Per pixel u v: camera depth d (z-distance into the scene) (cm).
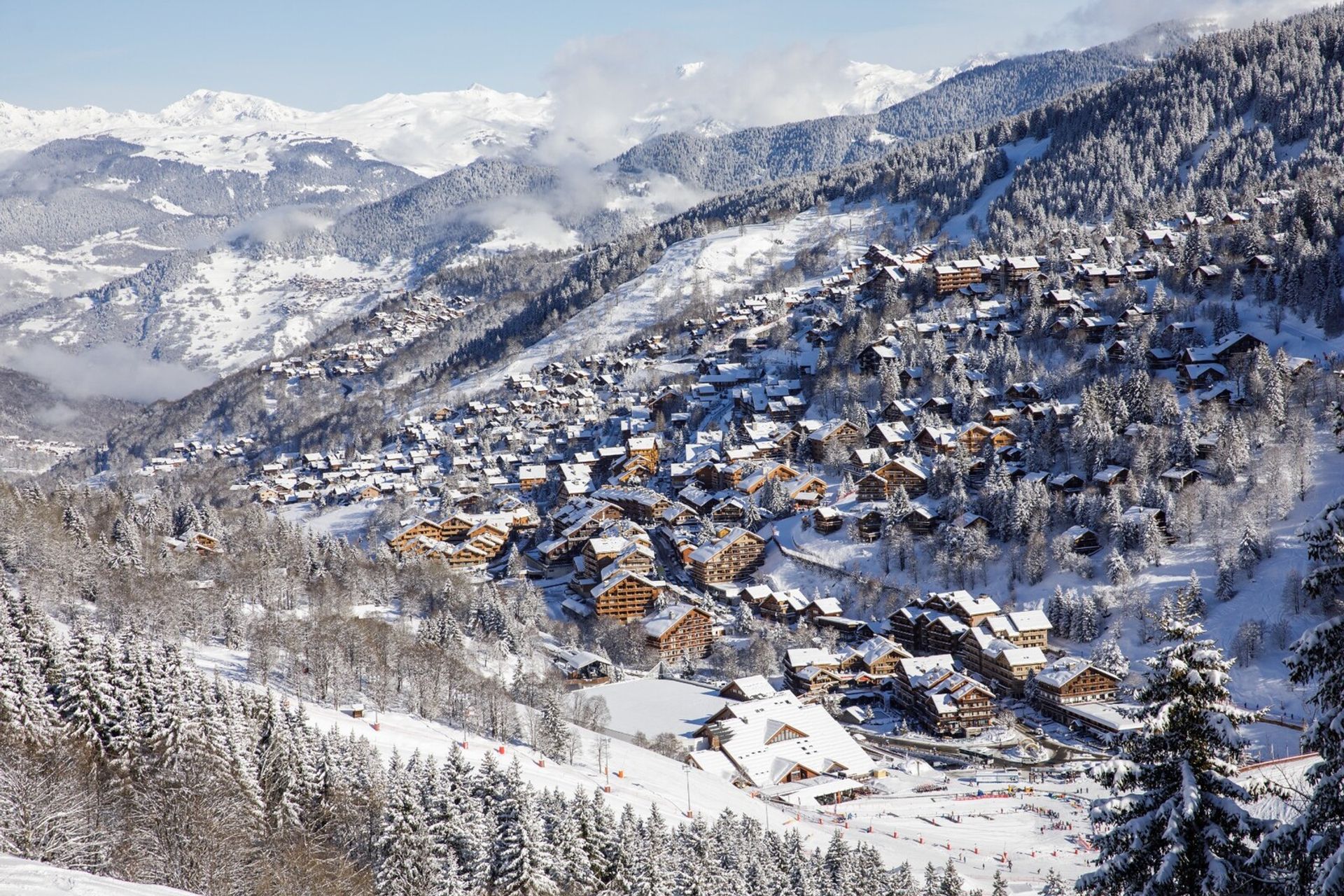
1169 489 19400
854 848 10581
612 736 15625
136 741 8625
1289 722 13438
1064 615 18138
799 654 17962
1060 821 12594
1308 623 15212
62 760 7950
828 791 14100
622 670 18838
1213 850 2748
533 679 16050
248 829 8119
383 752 11469
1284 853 2589
